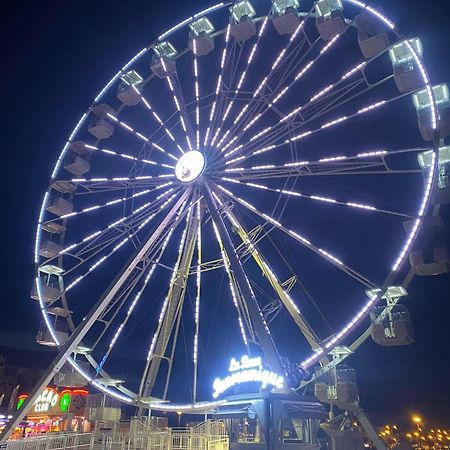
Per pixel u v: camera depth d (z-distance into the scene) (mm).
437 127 18531
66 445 19250
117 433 21656
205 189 22047
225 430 23031
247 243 21719
